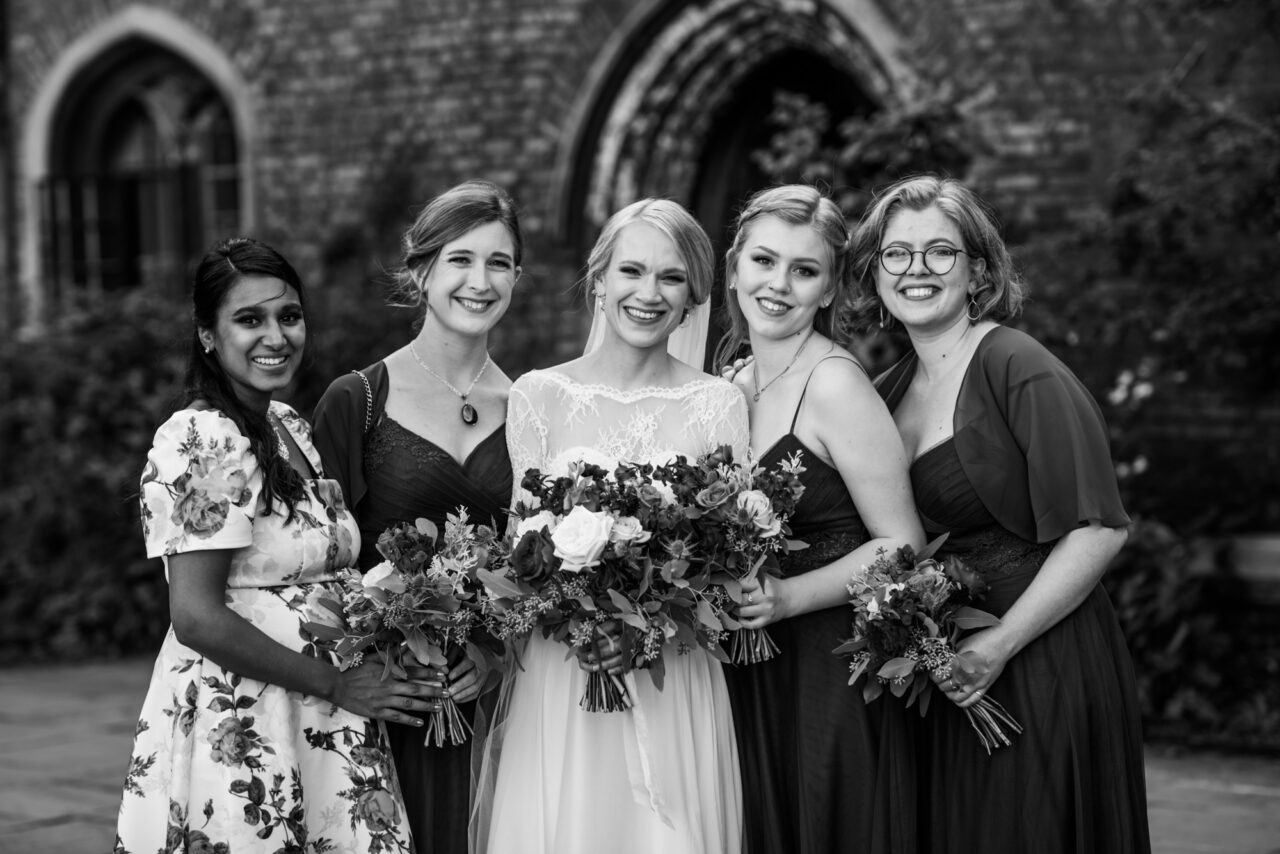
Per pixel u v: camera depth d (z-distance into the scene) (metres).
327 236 8.41
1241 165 6.01
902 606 2.84
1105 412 6.31
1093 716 2.93
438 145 8.32
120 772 5.62
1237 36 6.25
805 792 3.09
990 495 2.98
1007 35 6.82
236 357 2.88
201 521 2.76
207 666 2.82
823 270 3.12
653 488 2.82
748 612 2.94
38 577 8.68
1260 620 6.03
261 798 2.79
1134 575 5.98
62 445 8.73
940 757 3.06
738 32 7.58
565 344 7.90
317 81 8.69
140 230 9.74
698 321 3.37
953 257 3.02
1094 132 6.67
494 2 8.12
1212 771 5.33
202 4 9.01
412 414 3.22
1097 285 6.55
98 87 9.66
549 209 8.02
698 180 7.95
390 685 2.91
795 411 3.13
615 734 3.02
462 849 3.16
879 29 7.12
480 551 2.89
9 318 9.26
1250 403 6.28
